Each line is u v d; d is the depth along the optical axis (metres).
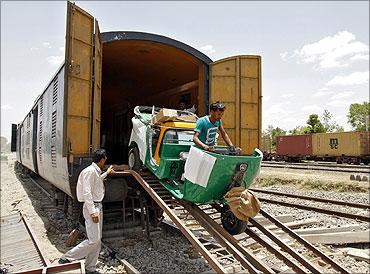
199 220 5.59
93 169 5.66
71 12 6.50
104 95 16.20
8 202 14.12
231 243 5.07
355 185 16.88
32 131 14.38
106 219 8.20
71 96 6.55
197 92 11.01
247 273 5.50
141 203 7.53
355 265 6.50
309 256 6.66
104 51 9.69
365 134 38.62
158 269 5.73
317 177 20.25
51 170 9.12
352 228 8.78
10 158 53.72
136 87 14.45
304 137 45.50
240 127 8.45
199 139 5.69
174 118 6.75
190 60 9.45
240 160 5.12
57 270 4.14
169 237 7.52
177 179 6.26
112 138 16.56
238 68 8.60
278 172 24.48
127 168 7.69
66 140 6.45
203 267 5.78
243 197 5.07
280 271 5.71
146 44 8.80
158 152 6.58
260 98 8.69
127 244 7.00
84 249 5.44
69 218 9.12
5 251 7.45
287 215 9.62
